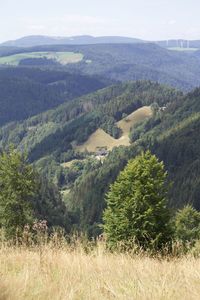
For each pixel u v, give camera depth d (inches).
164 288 182.7
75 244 277.3
